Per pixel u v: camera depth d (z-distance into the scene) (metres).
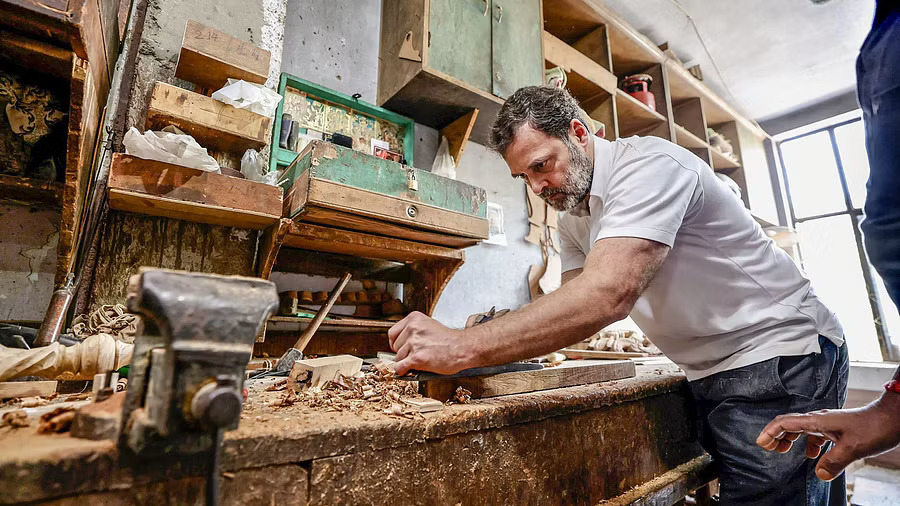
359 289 1.71
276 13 1.57
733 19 3.05
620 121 3.13
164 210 1.16
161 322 0.39
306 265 1.59
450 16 1.89
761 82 3.77
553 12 2.70
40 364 0.67
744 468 1.07
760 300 1.08
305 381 0.78
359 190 1.23
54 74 0.94
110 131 1.19
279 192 1.22
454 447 0.68
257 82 1.34
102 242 1.15
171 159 1.06
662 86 3.16
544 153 1.10
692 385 1.23
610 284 0.79
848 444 0.76
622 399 1.00
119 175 1.00
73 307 1.10
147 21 1.30
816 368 1.03
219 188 1.12
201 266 1.28
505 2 2.12
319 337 1.59
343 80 1.95
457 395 0.77
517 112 1.13
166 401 0.39
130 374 0.42
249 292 0.44
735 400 1.09
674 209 0.89
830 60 3.45
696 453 1.27
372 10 2.13
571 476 0.86
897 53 0.65
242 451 0.48
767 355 1.05
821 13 2.97
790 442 0.86
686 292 1.08
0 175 0.97
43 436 0.44
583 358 2.04
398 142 1.99
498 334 0.75
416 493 0.62
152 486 0.44
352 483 0.56
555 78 2.31
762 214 3.95
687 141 3.40
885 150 0.67
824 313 1.11
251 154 1.31
